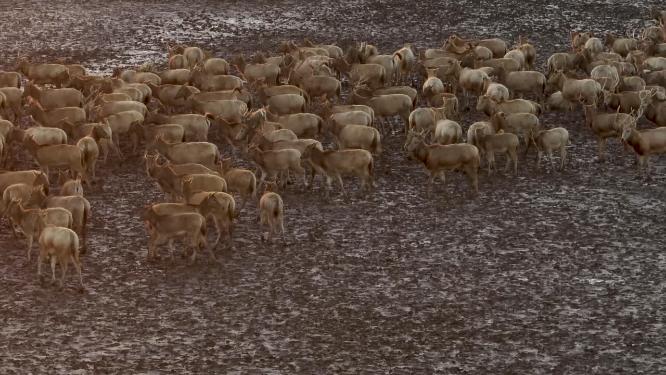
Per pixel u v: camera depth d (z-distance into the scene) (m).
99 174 44.62
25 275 34.75
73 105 50.66
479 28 72.56
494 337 30.80
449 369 29.03
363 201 41.69
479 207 41.12
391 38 69.75
